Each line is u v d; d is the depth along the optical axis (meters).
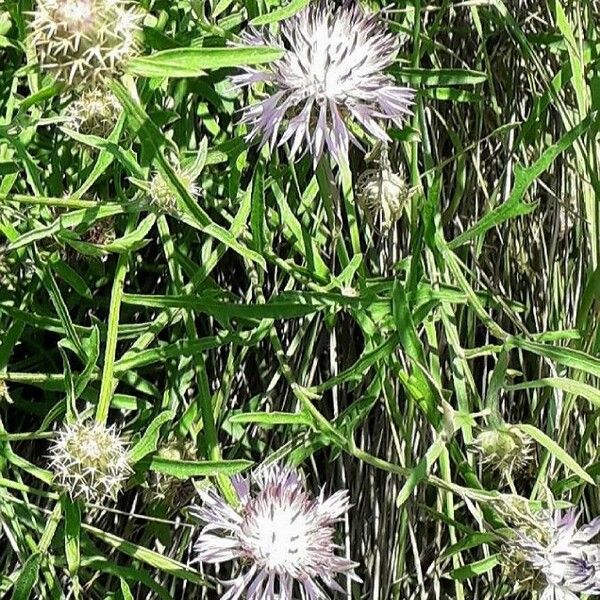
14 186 0.25
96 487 0.20
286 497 0.20
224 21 0.24
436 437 0.23
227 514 0.20
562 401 0.25
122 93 0.18
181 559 0.25
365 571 0.25
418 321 0.22
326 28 0.20
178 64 0.18
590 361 0.21
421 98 0.25
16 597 0.21
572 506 0.23
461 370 0.23
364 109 0.20
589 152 0.25
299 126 0.20
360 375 0.22
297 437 0.23
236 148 0.23
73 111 0.22
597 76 0.24
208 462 0.21
